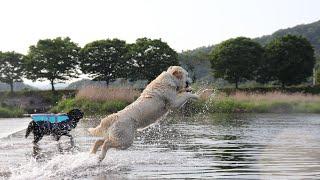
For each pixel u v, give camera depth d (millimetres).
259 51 68812
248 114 32906
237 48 68062
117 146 10000
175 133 16953
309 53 69125
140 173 8648
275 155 10133
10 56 72062
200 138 15047
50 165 9625
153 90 10516
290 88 55031
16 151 12000
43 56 71625
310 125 20797
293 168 8500
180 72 10836
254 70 68812
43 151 11992
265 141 13914
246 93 42281
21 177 8516
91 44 70938
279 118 27328
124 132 9977
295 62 67625
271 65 68250
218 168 9008
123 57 70188
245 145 12898
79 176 8508
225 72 68562
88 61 70625
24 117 35625
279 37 70188
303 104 38031
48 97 59125
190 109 31047
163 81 10586
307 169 8367
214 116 29781
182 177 8141
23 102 58062
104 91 36219
